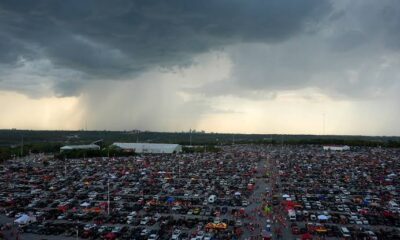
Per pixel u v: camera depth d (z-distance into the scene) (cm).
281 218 19012
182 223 17862
